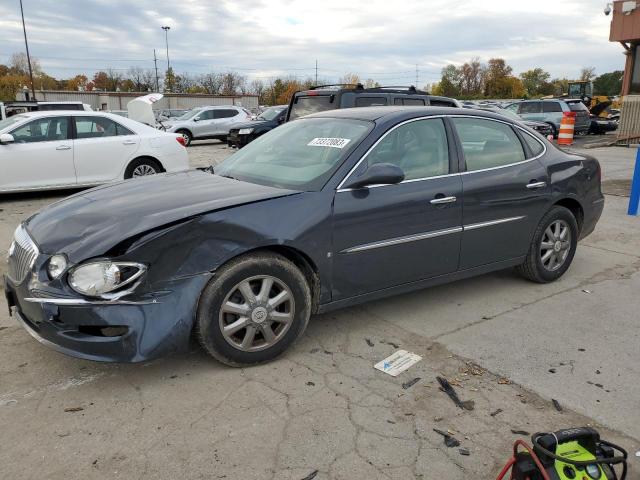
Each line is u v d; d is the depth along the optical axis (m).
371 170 3.51
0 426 2.75
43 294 2.91
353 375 3.29
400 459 2.54
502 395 3.09
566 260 5.02
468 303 4.48
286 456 2.54
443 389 3.14
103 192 3.74
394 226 3.74
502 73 90.12
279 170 3.84
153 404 2.95
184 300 2.99
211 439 2.66
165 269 2.95
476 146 4.34
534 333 3.92
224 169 4.26
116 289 2.87
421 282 4.05
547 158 4.80
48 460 2.50
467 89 91.25
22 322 3.17
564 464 2.10
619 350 3.67
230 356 3.23
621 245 6.35
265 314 3.27
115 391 3.08
